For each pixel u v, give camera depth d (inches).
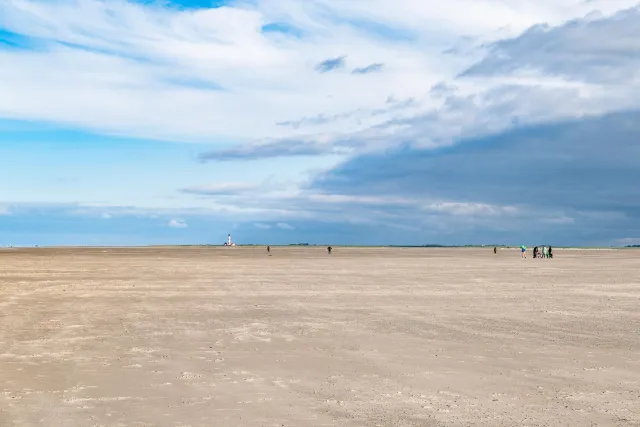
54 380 475.8
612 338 681.6
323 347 625.9
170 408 395.9
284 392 439.2
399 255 4751.5
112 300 1103.6
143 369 517.7
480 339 674.8
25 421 366.9
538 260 3476.9
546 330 741.3
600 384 464.1
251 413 385.1
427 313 909.8
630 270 2226.9
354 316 874.1
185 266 2524.6
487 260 3472.0
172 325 784.9
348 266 2549.2
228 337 689.6
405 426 358.0
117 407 398.3
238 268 2348.7
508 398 422.9
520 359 561.0
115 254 4803.2
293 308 975.0
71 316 876.0
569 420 370.0
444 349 613.3
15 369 516.7
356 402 411.8
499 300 1101.1
